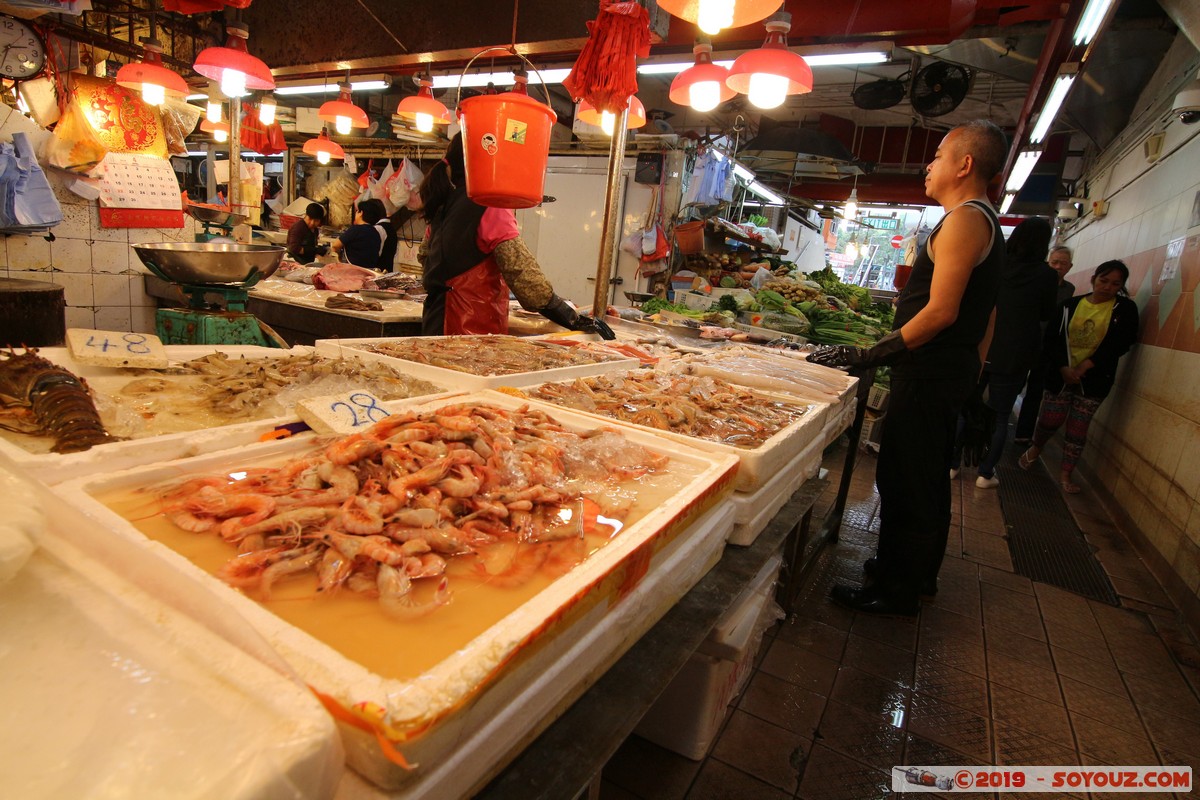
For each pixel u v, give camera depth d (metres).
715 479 1.35
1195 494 3.48
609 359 2.88
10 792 0.45
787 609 2.86
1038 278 4.72
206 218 4.69
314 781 0.50
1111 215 7.50
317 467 1.09
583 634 0.90
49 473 1.02
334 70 5.17
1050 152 10.65
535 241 9.11
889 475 2.86
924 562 2.89
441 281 3.36
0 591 0.63
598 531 1.09
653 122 8.01
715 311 6.02
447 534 0.95
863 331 6.17
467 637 0.78
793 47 4.93
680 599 1.34
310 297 4.36
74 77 3.93
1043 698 2.53
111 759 0.48
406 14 4.38
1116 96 7.25
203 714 0.52
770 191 11.10
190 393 1.70
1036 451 5.70
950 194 2.70
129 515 0.98
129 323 4.35
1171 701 2.58
